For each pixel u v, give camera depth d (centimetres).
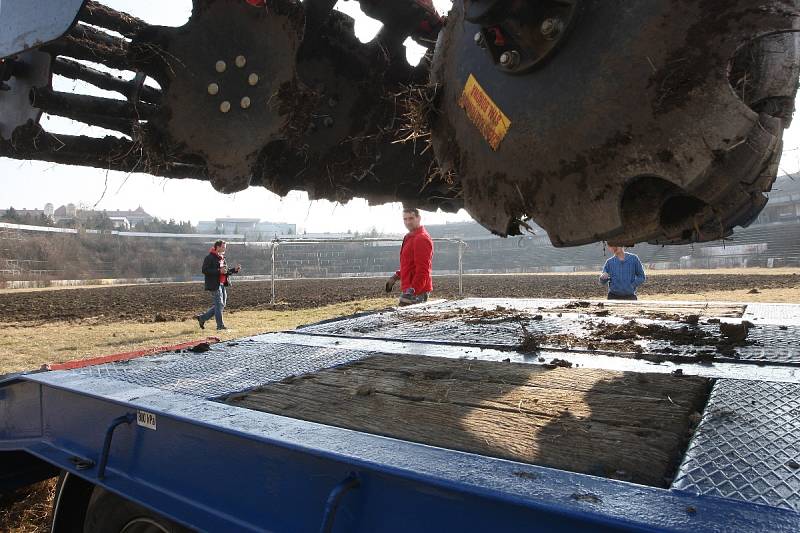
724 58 143
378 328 319
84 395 188
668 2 151
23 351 878
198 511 152
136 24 275
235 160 262
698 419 135
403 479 109
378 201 327
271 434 134
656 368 191
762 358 196
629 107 156
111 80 292
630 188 172
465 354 231
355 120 296
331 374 204
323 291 2520
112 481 176
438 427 140
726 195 154
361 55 292
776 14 140
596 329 284
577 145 167
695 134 146
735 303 388
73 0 204
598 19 162
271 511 136
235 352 262
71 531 216
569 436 129
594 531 88
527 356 222
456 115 213
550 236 181
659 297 1691
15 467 266
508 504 95
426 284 582
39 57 255
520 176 185
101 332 1127
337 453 119
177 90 265
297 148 284
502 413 149
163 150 271
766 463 106
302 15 252
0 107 275
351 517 120
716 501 92
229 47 262
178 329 1156
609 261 689
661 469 111
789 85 145
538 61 172
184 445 158
